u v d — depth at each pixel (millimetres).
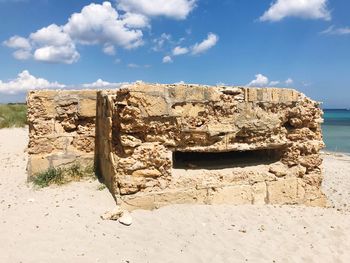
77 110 8180
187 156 7980
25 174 8938
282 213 6918
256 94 7199
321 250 5707
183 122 6648
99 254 4832
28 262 4500
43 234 5176
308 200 7723
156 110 6441
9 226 5422
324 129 53844
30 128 7973
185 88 6633
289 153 7629
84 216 5820
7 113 20719
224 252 5246
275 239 5875
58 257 4652
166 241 5359
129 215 5961
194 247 5281
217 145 6949
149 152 6453
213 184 6879
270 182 7359
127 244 5172
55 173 7754
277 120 7418
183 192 6645
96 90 8258
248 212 6746
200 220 6160
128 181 6289
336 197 9961
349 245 5961
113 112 6516
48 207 6168
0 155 11531
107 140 6926
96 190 6992
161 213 6238
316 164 7805
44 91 7984
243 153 8461
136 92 6301
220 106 6891
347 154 22109
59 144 8102
